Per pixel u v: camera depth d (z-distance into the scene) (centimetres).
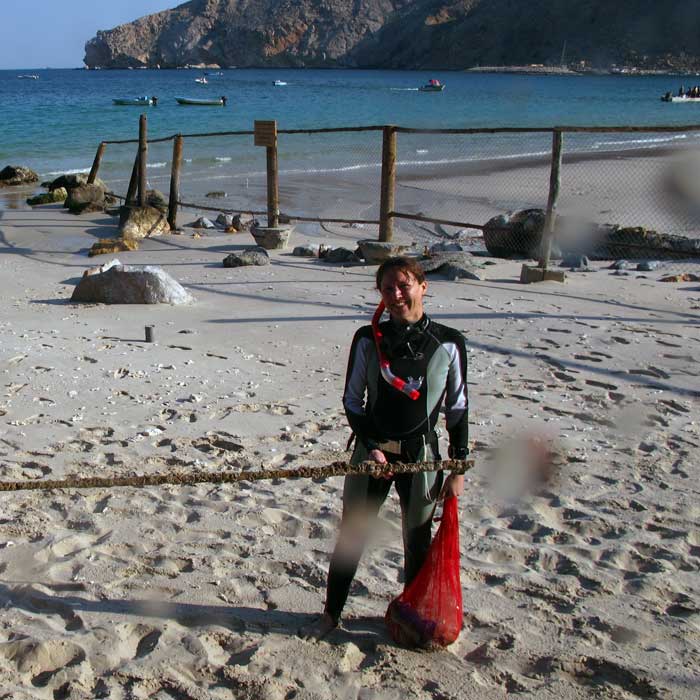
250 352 839
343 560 373
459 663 358
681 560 446
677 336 888
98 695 336
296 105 7562
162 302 1054
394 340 353
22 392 712
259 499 520
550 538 473
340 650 364
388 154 1320
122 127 4878
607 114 6178
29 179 2741
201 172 2825
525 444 595
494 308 1005
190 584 421
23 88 12194
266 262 1339
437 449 363
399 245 1345
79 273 1318
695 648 368
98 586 418
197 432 625
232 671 349
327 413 666
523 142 3772
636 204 2066
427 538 370
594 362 797
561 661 357
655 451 591
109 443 605
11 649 361
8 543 462
